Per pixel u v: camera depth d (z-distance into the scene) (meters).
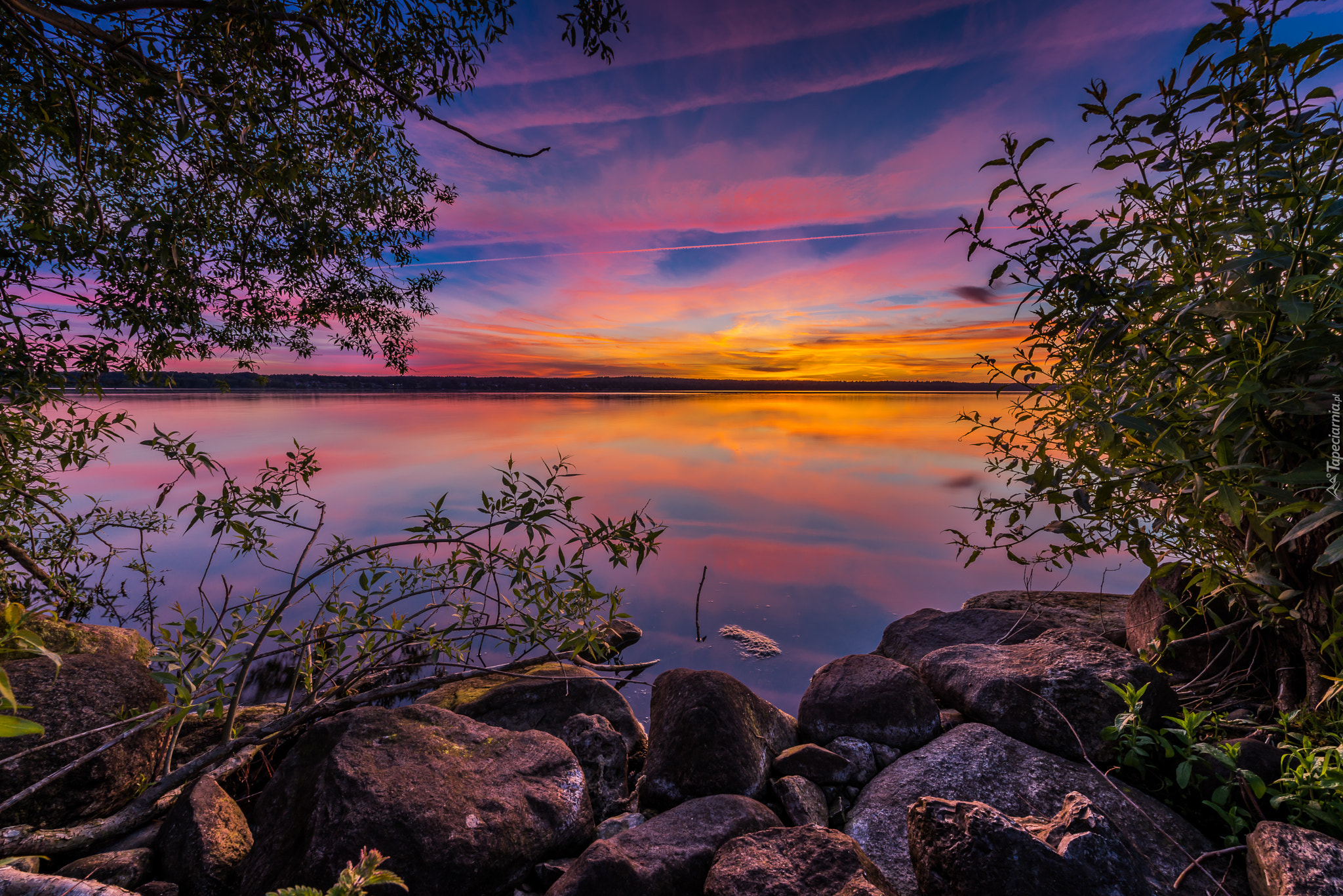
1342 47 1.66
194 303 3.88
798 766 3.14
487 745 3.03
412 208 5.13
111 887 1.71
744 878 2.21
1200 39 1.84
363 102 3.19
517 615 3.74
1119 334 2.19
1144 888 1.85
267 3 2.22
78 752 2.83
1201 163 2.05
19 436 3.44
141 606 6.84
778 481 18.91
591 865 2.18
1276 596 2.41
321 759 2.87
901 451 27.34
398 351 5.43
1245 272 1.84
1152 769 2.63
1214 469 1.91
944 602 7.77
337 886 1.15
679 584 8.52
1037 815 2.50
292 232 4.21
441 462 21.27
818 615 7.25
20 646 1.22
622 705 4.09
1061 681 3.06
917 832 2.04
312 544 3.86
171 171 3.40
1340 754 2.07
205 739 3.68
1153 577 2.59
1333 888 1.74
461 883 2.27
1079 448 2.35
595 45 3.03
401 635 4.05
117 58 2.54
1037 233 2.29
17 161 2.88
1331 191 1.84
